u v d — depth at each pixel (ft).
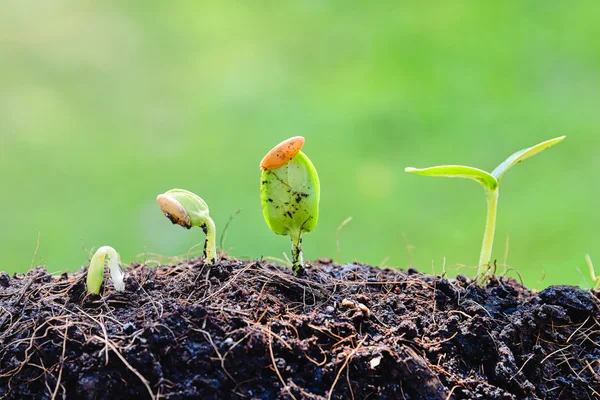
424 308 1.34
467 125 2.88
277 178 1.33
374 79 3.29
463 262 2.15
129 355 1.25
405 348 1.29
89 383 1.24
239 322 1.28
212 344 1.26
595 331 1.34
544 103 2.98
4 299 1.33
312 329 1.29
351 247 2.25
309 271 1.38
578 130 2.78
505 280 1.44
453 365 1.29
